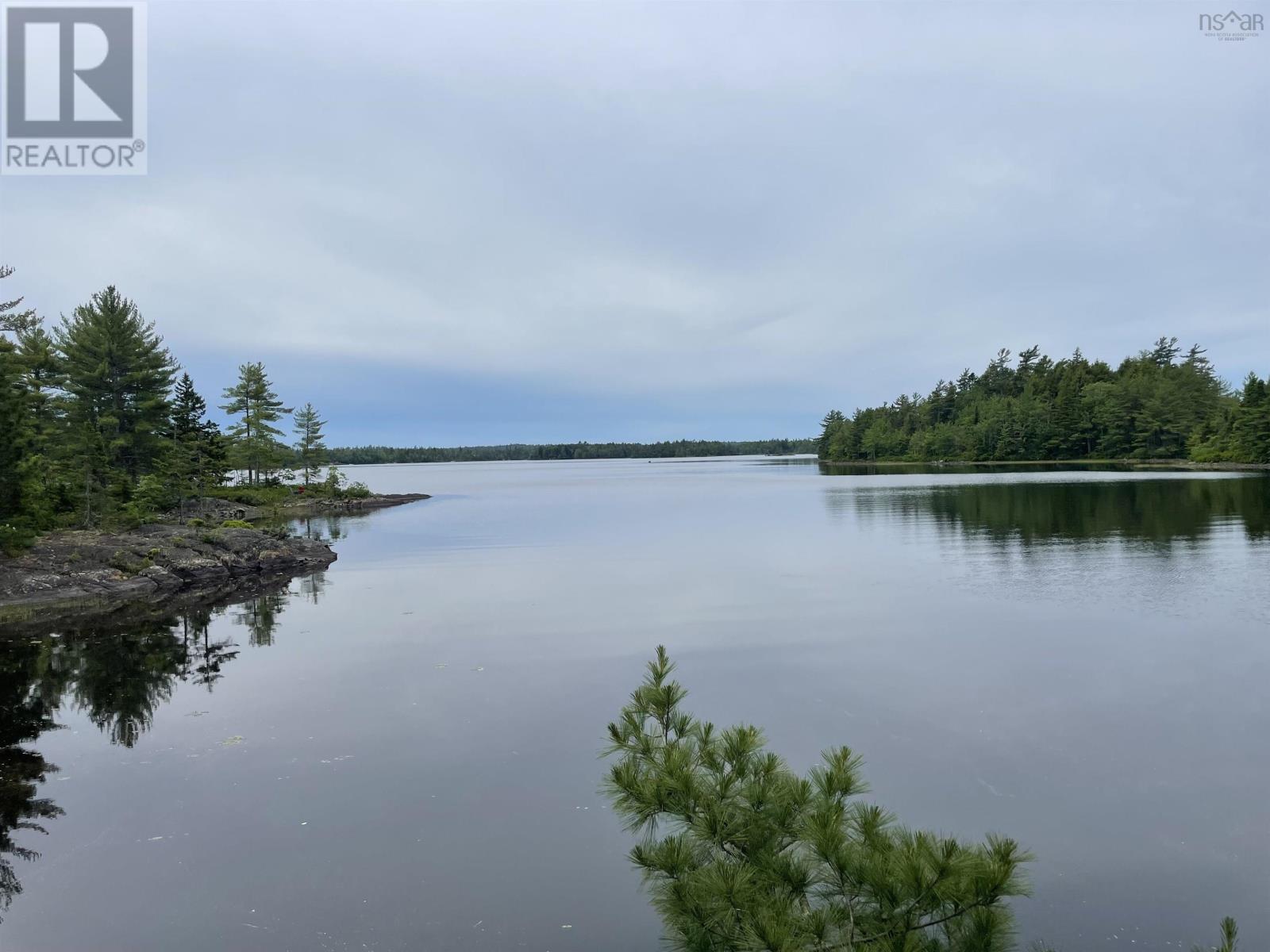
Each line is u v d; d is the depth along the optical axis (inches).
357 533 1272.1
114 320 1462.8
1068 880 207.5
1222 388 3587.6
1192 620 495.8
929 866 132.2
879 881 133.4
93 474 1307.8
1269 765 279.3
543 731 327.0
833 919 139.6
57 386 1412.4
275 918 195.8
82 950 183.2
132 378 1457.9
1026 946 177.9
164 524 1153.4
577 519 1461.6
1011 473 2630.4
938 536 979.9
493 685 394.3
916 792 262.2
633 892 205.5
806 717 337.4
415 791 268.8
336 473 2122.3
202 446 1562.5
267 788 273.3
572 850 227.6
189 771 289.1
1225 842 226.1
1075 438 3649.1
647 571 774.5
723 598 618.2
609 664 431.2
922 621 514.3
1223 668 394.6
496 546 1040.8
